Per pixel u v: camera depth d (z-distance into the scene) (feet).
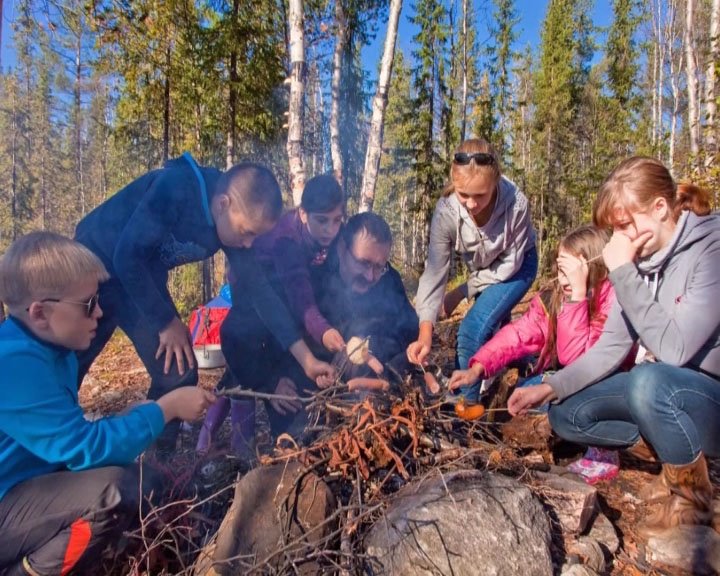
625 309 5.96
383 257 7.57
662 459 5.97
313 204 7.57
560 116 74.33
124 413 5.29
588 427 6.65
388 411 6.31
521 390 6.60
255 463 6.31
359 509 5.29
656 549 5.68
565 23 74.54
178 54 31.81
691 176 19.80
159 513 5.28
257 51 31.40
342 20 28.94
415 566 4.71
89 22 26.81
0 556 4.59
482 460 6.29
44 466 4.90
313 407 6.55
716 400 5.76
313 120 42.50
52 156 101.86
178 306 35.65
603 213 6.07
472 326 8.76
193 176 6.97
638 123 66.44
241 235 6.84
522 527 5.06
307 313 7.72
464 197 7.51
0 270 4.66
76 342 4.92
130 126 40.52
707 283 5.68
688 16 38.29
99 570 5.00
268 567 4.67
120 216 7.20
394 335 8.29
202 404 5.58
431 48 58.18
